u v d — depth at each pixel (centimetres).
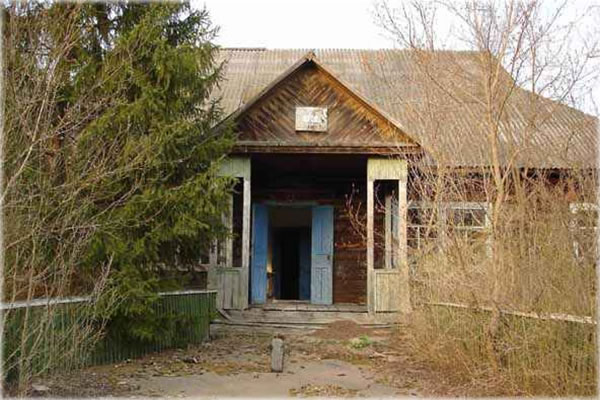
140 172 834
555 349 598
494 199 891
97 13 880
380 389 685
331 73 1227
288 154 1220
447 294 758
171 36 946
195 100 956
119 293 784
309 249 1777
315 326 1147
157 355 871
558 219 712
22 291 625
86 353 740
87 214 757
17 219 595
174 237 870
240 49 1931
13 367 600
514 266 678
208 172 897
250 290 1408
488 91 852
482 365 691
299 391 677
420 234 1126
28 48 744
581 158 1070
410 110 1191
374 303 1185
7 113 631
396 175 1205
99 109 809
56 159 689
